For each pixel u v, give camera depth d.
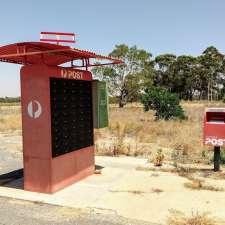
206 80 78.50
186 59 77.12
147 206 5.26
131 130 15.38
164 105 20.45
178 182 6.57
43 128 5.87
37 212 5.03
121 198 5.66
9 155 10.09
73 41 6.02
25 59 6.07
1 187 6.38
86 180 6.82
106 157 9.19
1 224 4.56
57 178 6.06
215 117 7.32
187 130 14.10
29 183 6.08
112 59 7.04
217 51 78.75
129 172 7.45
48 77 5.78
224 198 5.59
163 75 79.19
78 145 6.77
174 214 4.91
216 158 7.38
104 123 7.50
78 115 6.80
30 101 5.92
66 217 4.82
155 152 9.82
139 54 47.12
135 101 49.50
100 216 4.85
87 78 7.18
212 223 4.55
